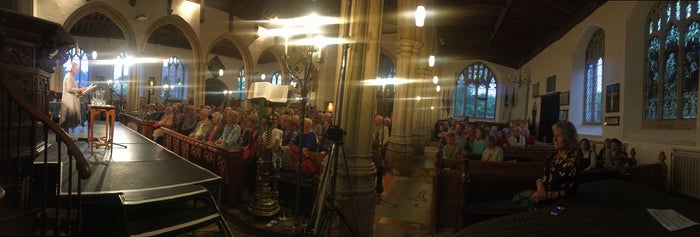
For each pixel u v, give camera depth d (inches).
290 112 340.2
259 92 186.2
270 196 189.2
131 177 167.3
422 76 459.5
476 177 184.7
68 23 452.8
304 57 160.7
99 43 873.5
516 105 868.0
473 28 650.2
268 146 187.9
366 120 157.9
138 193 145.6
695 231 77.0
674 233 76.5
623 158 277.6
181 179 169.3
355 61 158.4
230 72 1138.0
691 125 284.8
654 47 337.1
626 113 354.9
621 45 363.6
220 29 638.5
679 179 281.7
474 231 90.3
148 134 407.2
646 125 345.7
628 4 352.5
